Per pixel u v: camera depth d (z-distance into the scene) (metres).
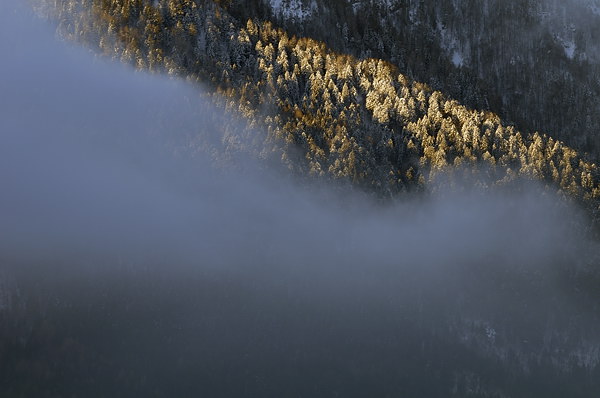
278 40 159.25
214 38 150.75
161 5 153.88
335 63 154.75
